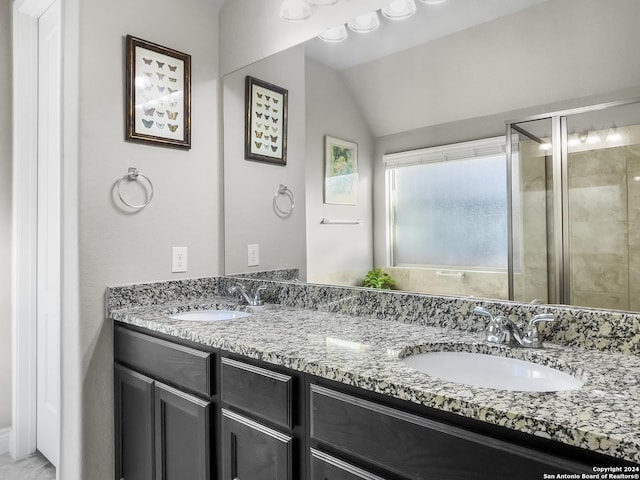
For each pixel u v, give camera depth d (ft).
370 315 5.30
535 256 4.11
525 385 3.58
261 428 3.84
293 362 3.56
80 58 5.50
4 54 7.31
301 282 6.11
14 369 7.23
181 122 6.55
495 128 4.40
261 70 6.56
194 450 4.50
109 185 5.77
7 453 7.29
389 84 5.23
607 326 3.66
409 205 5.05
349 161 5.58
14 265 7.23
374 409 3.05
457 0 4.67
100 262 5.68
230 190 7.00
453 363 3.96
